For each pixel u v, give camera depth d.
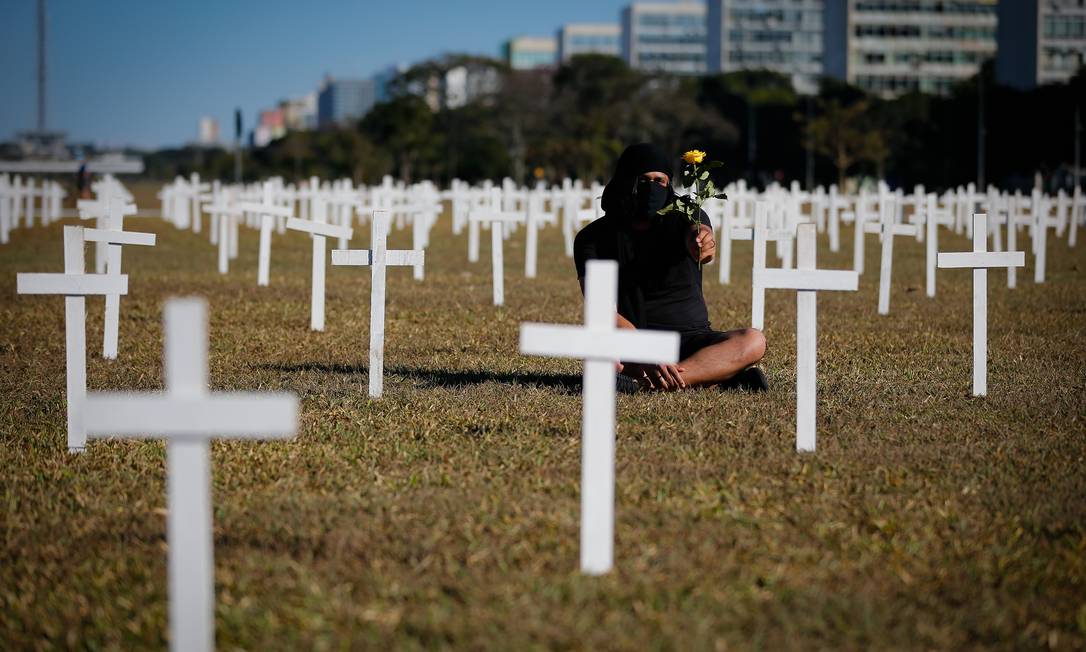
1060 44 108.62
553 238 30.66
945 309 13.91
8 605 4.33
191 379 3.41
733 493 5.53
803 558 4.65
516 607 4.07
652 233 8.05
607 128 90.38
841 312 13.46
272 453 6.38
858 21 144.25
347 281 17.44
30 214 32.03
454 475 5.92
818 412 7.42
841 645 3.85
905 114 86.56
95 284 6.30
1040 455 6.32
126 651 3.89
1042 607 4.16
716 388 8.16
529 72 102.31
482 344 10.62
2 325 11.95
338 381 8.59
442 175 94.06
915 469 6.04
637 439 6.67
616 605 4.12
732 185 31.20
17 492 5.77
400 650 3.78
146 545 4.91
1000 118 72.31
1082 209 34.59
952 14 143.88
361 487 5.74
